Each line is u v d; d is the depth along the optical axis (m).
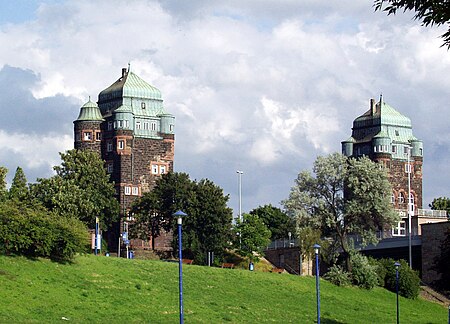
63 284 82.25
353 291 114.50
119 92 196.75
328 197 122.81
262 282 105.62
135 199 173.12
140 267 98.38
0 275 78.50
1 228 84.38
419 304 117.31
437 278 132.50
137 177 191.62
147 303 83.44
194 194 150.75
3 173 124.69
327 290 111.38
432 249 134.38
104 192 171.75
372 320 100.12
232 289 98.94
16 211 86.50
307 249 122.00
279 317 90.12
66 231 89.88
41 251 87.00
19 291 75.50
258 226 143.12
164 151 195.50
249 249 142.88
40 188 157.00
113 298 82.25
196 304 87.56
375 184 120.69
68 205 155.00
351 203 119.81
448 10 26.34
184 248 147.75
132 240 179.50
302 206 122.62
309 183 122.88
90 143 194.62
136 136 192.62
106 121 194.88
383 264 122.44
